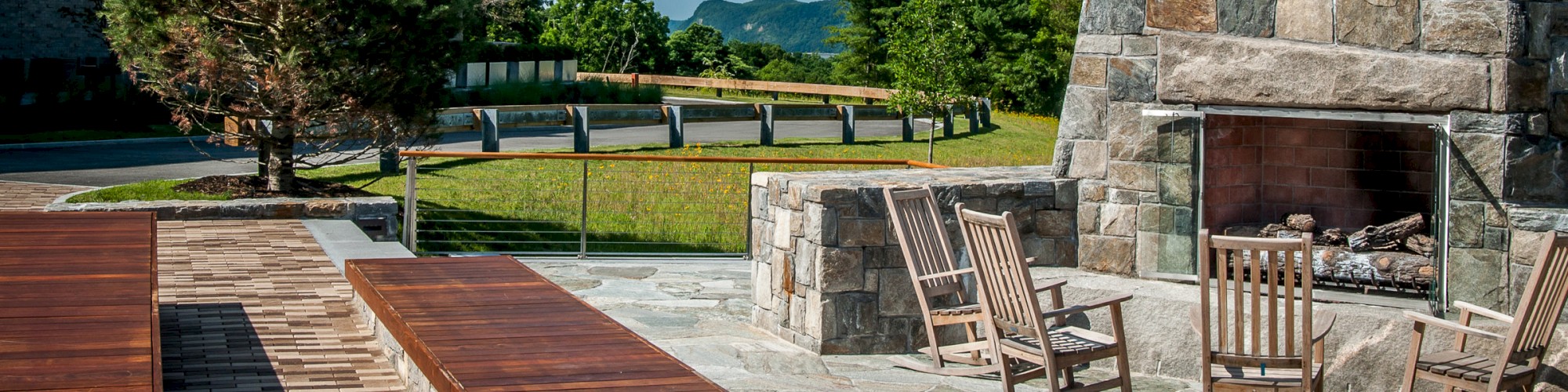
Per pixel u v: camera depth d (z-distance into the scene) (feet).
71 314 15.83
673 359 15.46
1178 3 24.72
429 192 44.47
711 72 204.85
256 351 20.81
